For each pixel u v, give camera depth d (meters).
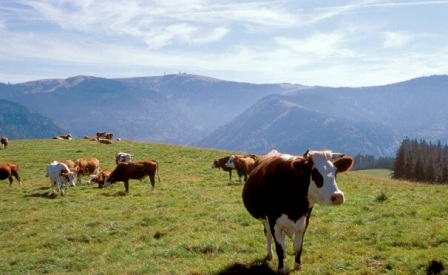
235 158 35.25
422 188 27.00
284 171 10.02
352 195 22.94
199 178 34.88
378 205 19.09
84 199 26.91
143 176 29.52
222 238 14.32
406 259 10.65
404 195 22.39
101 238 16.94
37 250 15.88
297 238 10.39
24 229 19.59
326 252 12.26
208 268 11.49
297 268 10.67
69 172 29.67
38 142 63.56
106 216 20.97
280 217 10.20
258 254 12.51
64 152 52.19
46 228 19.25
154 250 14.07
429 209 17.00
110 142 62.12
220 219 18.11
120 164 29.19
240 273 10.88
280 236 10.36
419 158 100.12
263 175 10.59
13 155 50.03
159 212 20.69
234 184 30.92
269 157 11.70
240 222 17.38
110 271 12.30
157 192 28.48
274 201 10.17
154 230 17.14
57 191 30.34
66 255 14.86
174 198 25.38
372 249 12.24
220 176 35.75
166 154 50.25
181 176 36.06
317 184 9.54
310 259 11.80
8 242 17.34
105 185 30.53
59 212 22.86
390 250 11.90
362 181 32.28
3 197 28.69
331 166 9.55
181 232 16.39
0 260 14.79
